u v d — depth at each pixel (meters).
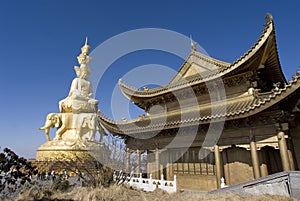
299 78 12.48
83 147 29.64
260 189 11.44
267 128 15.27
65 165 24.73
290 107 13.71
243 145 16.27
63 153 28.56
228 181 17.41
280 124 14.48
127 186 17.08
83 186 17.02
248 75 18.09
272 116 14.38
